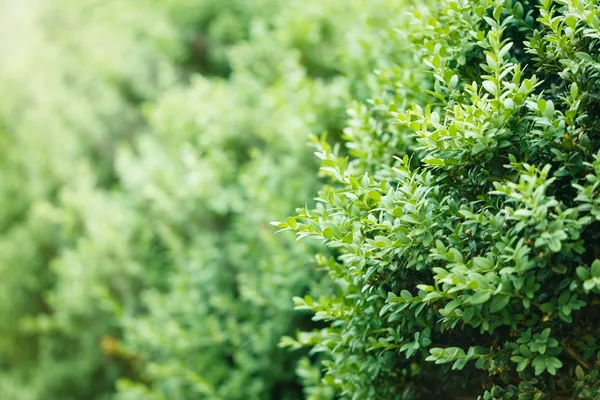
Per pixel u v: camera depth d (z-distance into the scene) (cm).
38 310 508
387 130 236
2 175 544
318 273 288
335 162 186
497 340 182
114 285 416
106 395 431
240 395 305
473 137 169
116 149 508
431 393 218
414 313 185
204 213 379
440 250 166
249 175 342
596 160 154
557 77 191
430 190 180
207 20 506
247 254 342
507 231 165
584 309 179
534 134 173
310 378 270
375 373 203
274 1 439
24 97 572
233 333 312
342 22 350
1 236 527
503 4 201
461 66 205
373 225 178
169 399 346
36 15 599
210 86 393
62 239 482
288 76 335
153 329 340
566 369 186
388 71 230
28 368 498
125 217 413
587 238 174
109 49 513
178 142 398
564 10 181
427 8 211
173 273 378
